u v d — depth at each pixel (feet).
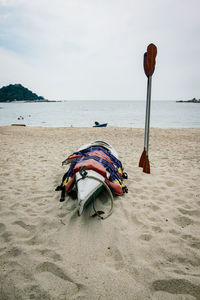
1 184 13.28
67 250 7.11
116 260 6.70
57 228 8.43
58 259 6.69
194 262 6.64
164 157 22.07
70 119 114.93
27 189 12.48
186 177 15.05
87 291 5.48
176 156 22.58
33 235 7.97
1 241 7.63
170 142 33.17
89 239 7.72
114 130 50.72
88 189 8.80
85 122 99.45
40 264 6.44
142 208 10.21
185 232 8.29
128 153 23.86
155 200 11.20
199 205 10.61
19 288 5.57
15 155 21.98
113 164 12.61
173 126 82.28
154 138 37.73
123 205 10.38
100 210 9.82
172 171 16.58
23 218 9.16
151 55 13.28
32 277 5.94
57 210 9.85
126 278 5.92
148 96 14.71
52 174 15.46
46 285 5.67
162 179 14.49
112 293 5.43
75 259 6.68
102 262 6.58
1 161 19.27
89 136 40.19
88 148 14.66
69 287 5.61
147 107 14.85
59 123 94.84
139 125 85.46
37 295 5.37
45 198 11.19
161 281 5.83
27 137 37.93
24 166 17.60
